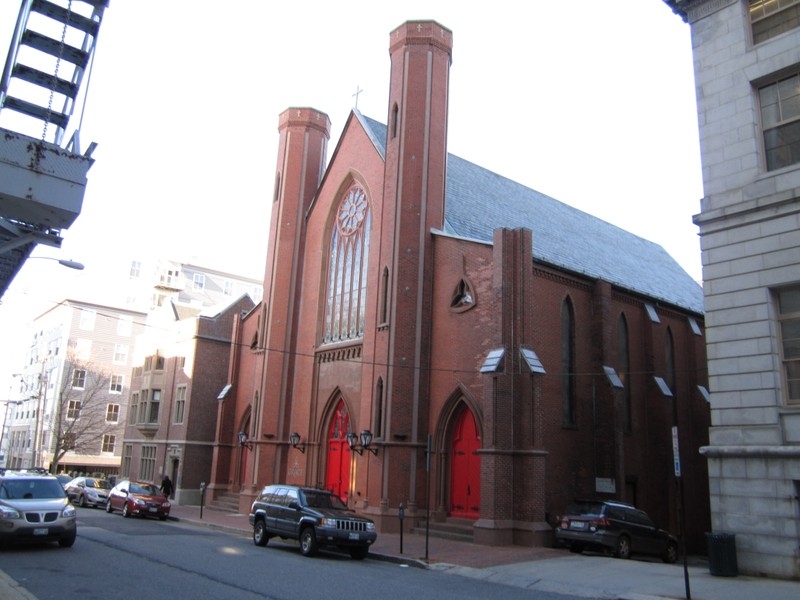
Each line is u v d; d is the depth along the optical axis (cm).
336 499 2009
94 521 2595
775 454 1548
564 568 1698
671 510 2859
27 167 805
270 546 2036
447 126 2872
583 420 2606
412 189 2716
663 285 3784
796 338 1602
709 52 1841
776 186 1652
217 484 3769
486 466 2172
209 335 4309
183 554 1703
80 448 6819
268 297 3428
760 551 1551
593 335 2738
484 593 1350
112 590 1183
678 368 3256
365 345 2780
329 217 3331
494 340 2308
